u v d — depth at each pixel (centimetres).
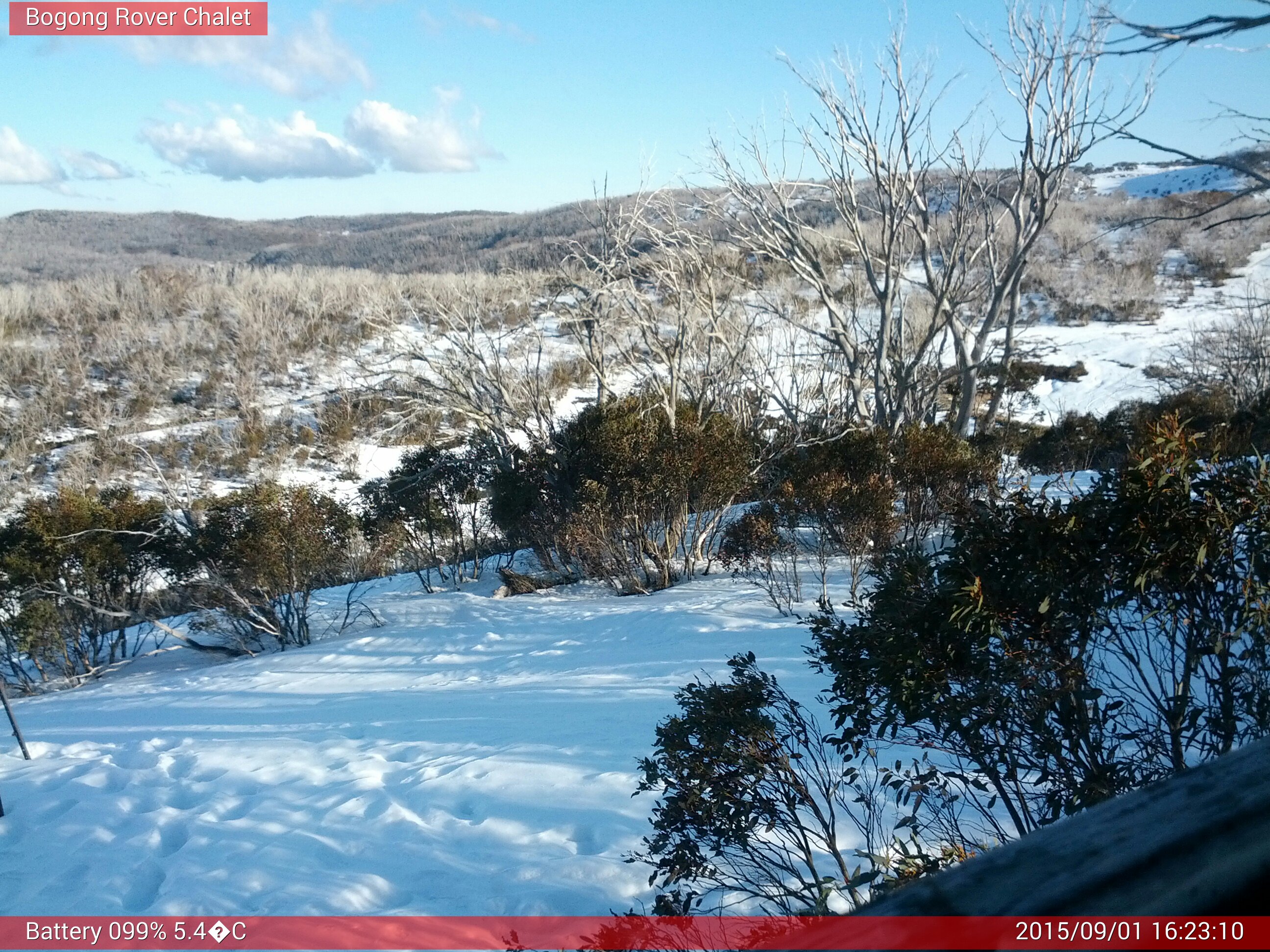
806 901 340
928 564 335
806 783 435
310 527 1491
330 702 984
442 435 2517
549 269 2114
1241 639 307
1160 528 291
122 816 618
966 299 2027
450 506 1844
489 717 782
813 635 378
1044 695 294
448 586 1772
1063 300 4112
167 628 1527
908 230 2103
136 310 4525
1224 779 116
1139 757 328
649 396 1706
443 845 502
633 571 1438
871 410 2059
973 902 94
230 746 790
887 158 1855
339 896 444
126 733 930
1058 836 107
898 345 2077
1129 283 4097
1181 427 309
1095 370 3406
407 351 1980
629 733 661
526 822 521
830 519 1145
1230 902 94
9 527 1577
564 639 1138
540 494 1570
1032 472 1502
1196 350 2792
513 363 1997
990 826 396
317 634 1484
